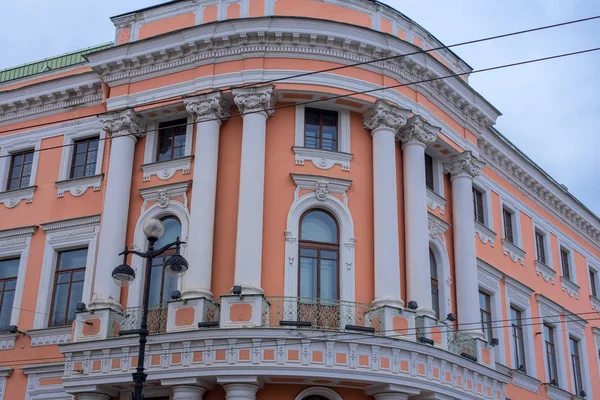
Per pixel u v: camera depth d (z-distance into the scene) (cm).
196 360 1847
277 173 2094
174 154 2234
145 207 2172
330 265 2067
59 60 2788
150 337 1897
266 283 1988
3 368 2220
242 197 2009
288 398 1892
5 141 2542
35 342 2227
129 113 2211
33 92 2512
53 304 2277
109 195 2158
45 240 2338
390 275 2012
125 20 2341
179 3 2284
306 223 2100
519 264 2828
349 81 2141
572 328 3073
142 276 2109
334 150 2162
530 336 2730
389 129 2158
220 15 2223
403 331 1948
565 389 2848
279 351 1830
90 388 1936
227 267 2012
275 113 2153
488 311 2584
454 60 2548
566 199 3231
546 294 2952
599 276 3466
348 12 2252
